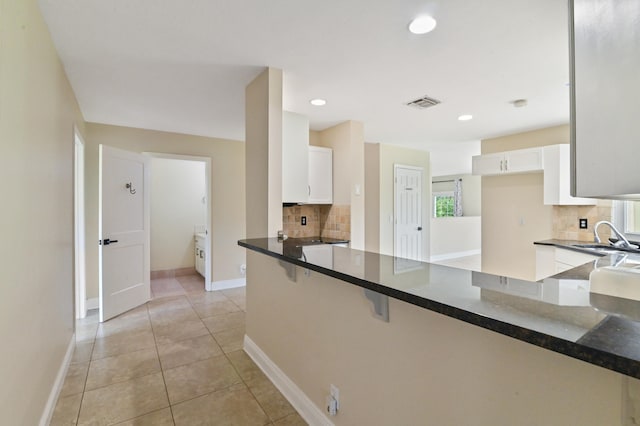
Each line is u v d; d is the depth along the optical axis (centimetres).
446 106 324
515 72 245
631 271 88
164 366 240
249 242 219
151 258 525
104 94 286
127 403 195
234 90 280
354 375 146
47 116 184
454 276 117
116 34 191
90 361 246
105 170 334
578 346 59
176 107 323
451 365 103
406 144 525
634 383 66
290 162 295
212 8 167
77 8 166
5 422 123
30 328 152
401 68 238
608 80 78
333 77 254
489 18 175
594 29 81
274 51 212
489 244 475
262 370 234
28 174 150
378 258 158
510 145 452
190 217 557
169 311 366
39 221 167
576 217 390
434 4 163
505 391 89
